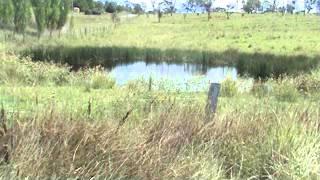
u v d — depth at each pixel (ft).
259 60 138.21
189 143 18.34
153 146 17.17
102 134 16.87
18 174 14.84
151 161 16.51
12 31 197.36
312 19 301.22
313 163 17.71
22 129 16.33
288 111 22.15
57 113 18.02
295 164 17.54
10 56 57.11
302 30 236.84
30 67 54.39
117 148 16.58
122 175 15.98
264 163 18.40
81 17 333.01
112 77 54.44
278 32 230.07
